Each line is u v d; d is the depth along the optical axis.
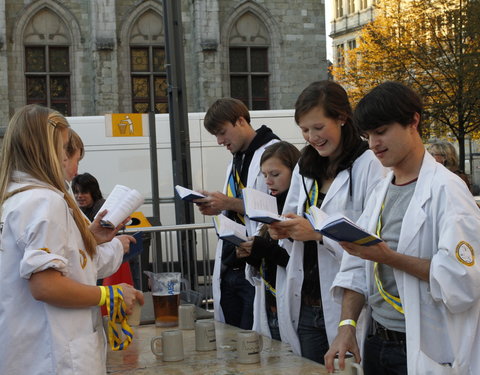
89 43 32.59
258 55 34.47
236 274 5.64
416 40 28.78
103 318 3.79
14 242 3.06
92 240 3.32
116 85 32.28
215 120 5.50
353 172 4.07
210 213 5.44
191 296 5.95
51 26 32.53
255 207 4.22
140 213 11.42
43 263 2.96
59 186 3.21
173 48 11.75
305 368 3.57
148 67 33.34
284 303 4.41
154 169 11.95
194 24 33.53
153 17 33.31
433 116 28.33
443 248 2.91
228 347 4.12
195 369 3.67
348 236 2.97
